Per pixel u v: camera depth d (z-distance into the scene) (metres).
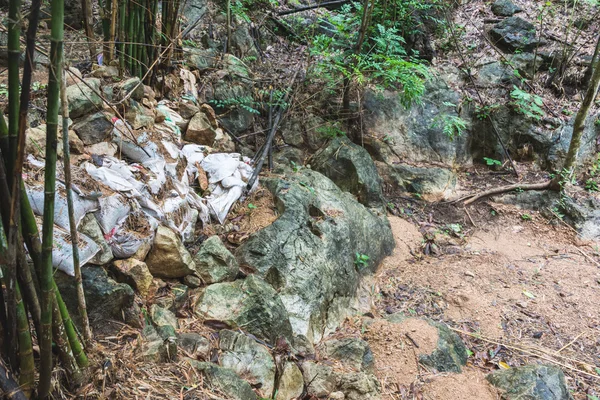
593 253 4.79
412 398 2.96
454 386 3.03
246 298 2.93
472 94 5.65
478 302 4.02
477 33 6.09
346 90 5.04
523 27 5.98
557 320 3.92
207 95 4.54
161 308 2.70
